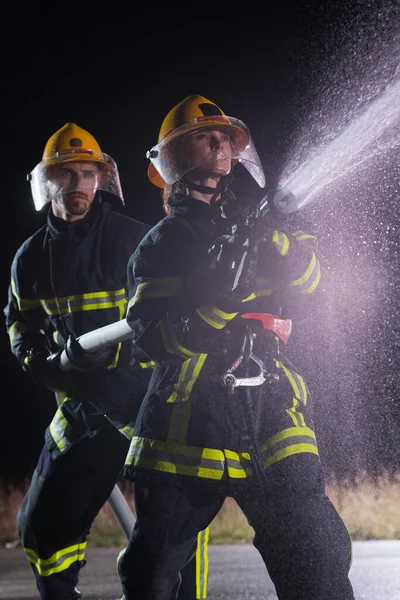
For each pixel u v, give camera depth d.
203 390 3.58
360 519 9.82
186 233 3.64
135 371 4.67
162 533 3.60
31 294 5.00
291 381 3.69
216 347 3.59
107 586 7.09
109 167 5.01
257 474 3.54
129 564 3.68
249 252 3.46
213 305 3.48
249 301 3.65
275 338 3.70
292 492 3.54
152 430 3.63
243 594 6.44
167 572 3.66
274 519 3.55
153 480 3.58
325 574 3.49
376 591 6.36
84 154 4.88
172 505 3.59
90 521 5.00
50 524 4.91
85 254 4.83
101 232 4.86
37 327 5.10
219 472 3.53
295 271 3.59
